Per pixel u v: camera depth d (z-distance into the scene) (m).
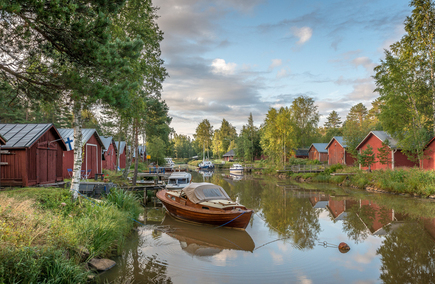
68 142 18.03
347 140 33.78
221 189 12.40
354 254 8.02
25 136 14.12
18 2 4.92
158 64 19.16
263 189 23.75
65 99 6.77
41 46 6.35
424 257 7.70
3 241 4.73
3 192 10.07
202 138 81.12
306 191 22.20
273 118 44.38
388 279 6.33
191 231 10.45
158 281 6.11
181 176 19.86
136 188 17.72
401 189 19.45
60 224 6.59
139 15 14.91
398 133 24.12
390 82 23.02
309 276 6.54
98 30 5.95
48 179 15.62
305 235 9.98
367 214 13.39
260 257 7.78
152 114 21.45
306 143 59.25
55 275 5.05
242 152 67.19
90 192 15.48
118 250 7.83
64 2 5.33
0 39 5.90
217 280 6.25
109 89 6.27
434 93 21.23
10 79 6.56
